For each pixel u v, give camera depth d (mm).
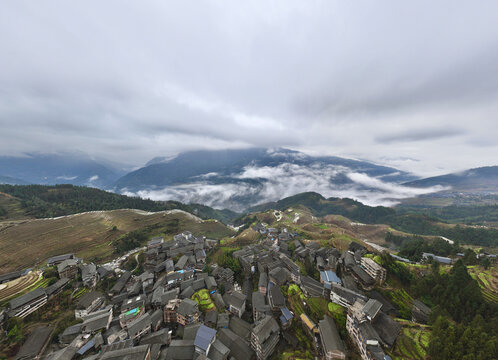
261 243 160125
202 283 95125
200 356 56156
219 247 156375
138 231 193500
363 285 82000
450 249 115812
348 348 58375
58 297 91688
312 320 69500
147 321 71125
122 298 94312
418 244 124688
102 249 163250
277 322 73500
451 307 67625
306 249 123000
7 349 65438
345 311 68125
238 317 80312
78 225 190750
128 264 137875
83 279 104438
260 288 91125
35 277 103625
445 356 47188
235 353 62625
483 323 55438
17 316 76250
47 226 179500
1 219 184125
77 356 63188
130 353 55469
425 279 79375
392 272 85625
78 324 73375
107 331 72812
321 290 77875
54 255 145875
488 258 98750
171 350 61250
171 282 97375
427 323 64812
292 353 62562
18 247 144875
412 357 52500
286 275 94562
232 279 108062
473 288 67125
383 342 55469
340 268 96875
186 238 171375
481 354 43188
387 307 71812
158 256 132750
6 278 101688
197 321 75125
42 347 66438
